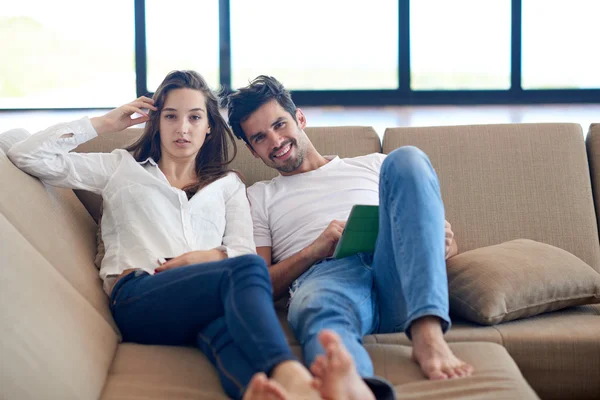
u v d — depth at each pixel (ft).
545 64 22.18
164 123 6.64
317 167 7.22
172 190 6.31
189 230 6.28
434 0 22.09
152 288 5.40
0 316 4.25
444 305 4.88
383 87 22.53
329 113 20.77
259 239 6.88
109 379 4.83
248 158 7.47
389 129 7.63
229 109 7.09
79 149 7.26
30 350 4.26
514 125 7.48
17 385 4.01
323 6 22.21
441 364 4.66
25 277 4.76
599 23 21.89
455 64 22.34
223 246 6.08
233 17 22.15
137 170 6.35
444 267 5.04
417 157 5.35
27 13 22.33
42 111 22.18
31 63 22.56
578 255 6.96
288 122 7.04
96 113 21.68
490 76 22.34
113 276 5.90
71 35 22.41
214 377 4.86
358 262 5.96
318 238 6.32
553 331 5.55
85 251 6.20
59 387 4.25
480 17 22.12
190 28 22.09
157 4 21.98
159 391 4.59
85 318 5.11
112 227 6.16
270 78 7.15
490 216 7.07
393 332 5.68
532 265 6.02
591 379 5.49
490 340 5.47
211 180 6.66
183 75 6.78
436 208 5.17
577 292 6.05
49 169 6.17
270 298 4.82
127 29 22.31
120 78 22.57
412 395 4.41
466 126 7.51
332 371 3.83
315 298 5.37
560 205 7.10
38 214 5.83
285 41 22.30
